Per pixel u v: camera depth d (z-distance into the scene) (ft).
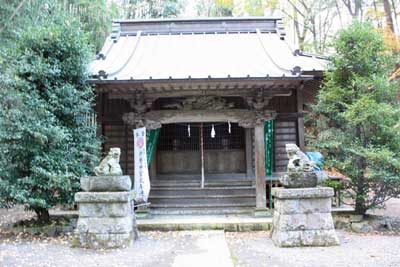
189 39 42.01
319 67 32.48
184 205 33.19
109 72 30.07
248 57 36.22
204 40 41.57
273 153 35.47
